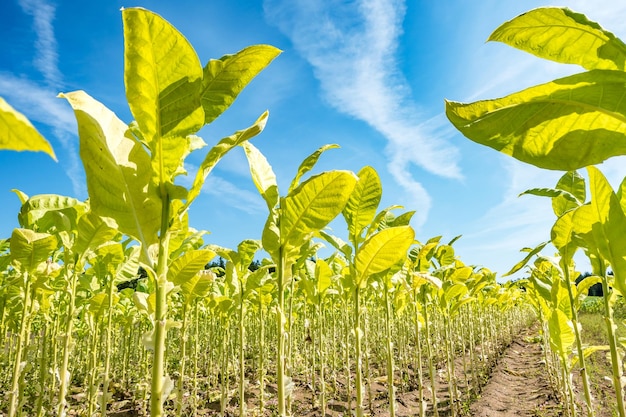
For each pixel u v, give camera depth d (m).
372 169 3.55
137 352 8.74
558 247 3.33
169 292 1.95
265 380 7.95
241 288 4.57
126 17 1.64
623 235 1.90
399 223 4.20
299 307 9.36
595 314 20.16
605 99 1.38
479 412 6.38
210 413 6.12
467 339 11.18
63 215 3.45
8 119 0.77
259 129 2.09
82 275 4.47
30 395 6.26
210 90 2.10
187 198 1.97
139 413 6.13
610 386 7.69
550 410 6.44
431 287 5.38
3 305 4.47
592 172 2.00
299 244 2.91
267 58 2.05
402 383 7.55
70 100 1.63
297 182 3.05
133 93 1.82
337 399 7.02
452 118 1.51
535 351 13.08
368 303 10.44
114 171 1.82
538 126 1.40
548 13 1.53
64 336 3.55
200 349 9.42
